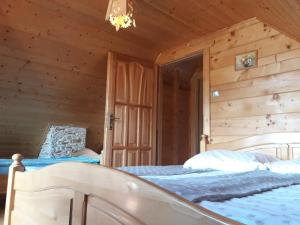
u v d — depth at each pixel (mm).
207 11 3238
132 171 1993
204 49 3881
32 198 1287
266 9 2469
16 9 2959
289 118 2873
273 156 2723
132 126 4199
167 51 4469
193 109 5855
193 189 1172
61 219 1044
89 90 4328
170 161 5426
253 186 1393
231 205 990
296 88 2857
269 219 805
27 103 3840
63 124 4438
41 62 3576
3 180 3008
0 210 3086
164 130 5391
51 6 3082
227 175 1784
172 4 3115
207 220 569
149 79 4516
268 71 3119
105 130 3875
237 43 3479
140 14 3316
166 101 5480
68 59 3768
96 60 4047
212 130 3611
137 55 4395
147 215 697
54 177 1117
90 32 3619
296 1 1857
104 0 3023
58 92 4027
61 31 3414
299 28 2422
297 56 2893
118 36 3859
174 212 635
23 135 4094
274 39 3111
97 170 888
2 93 3545
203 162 2461
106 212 834
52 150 4160
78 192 967
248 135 3211
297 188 1497
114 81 4004
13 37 3166
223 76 3578
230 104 3449
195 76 5898
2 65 3318
